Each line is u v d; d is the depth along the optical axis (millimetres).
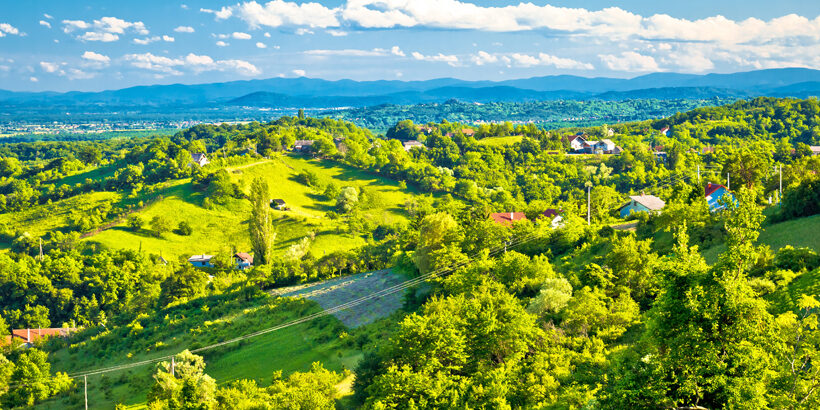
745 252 28625
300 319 89500
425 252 94750
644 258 64688
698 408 28516
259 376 73062
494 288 70250
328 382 56500
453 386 47125
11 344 102000
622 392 29328
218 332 91938
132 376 81438
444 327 52781
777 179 114062
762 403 25969
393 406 45656
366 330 79188
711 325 28344
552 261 92250
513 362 48219
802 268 55344
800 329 30500
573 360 46906
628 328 54656
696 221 81375
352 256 119375
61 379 80688
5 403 76062
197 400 57156
